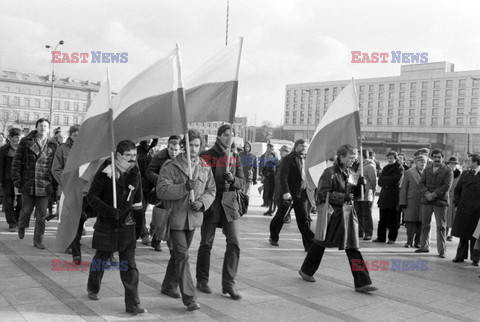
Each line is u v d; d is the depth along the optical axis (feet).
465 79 304.30
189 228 15.51
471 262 25.88
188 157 15.33
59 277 18.38
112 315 14.49
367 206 32.09
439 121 313.73
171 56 16.25
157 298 16.43
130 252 14.90
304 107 380.78
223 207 16.81
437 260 25.95
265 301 16.67
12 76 310.04
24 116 310.86
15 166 23.75
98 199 14.56
